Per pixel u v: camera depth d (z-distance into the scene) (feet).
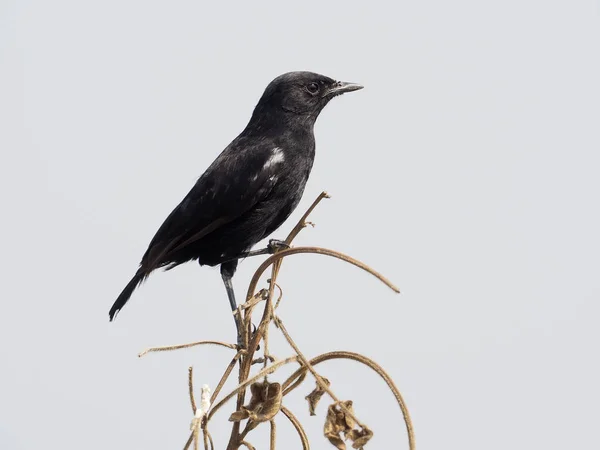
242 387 15.92
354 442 15.80
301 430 17.81
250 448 17.43
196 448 15.29
